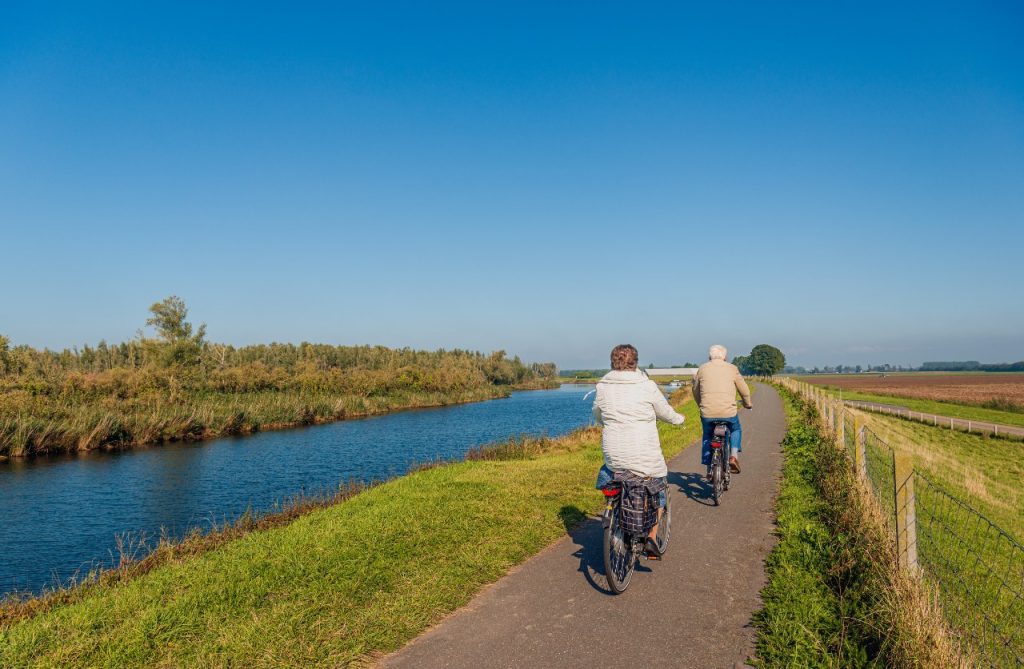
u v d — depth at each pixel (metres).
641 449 5.34
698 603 5.02
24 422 28.45
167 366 47.47
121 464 25.89
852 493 7.34
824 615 4.55
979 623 5.05
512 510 7.90
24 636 4.51
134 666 4.05
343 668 3.98
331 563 5.95
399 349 109.88
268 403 45.41
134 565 8.32
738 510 8.02
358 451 29.03
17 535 15.30
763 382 66.94
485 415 49.84
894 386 97.56
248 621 4.63
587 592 5.30
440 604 5.00
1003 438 31.45
